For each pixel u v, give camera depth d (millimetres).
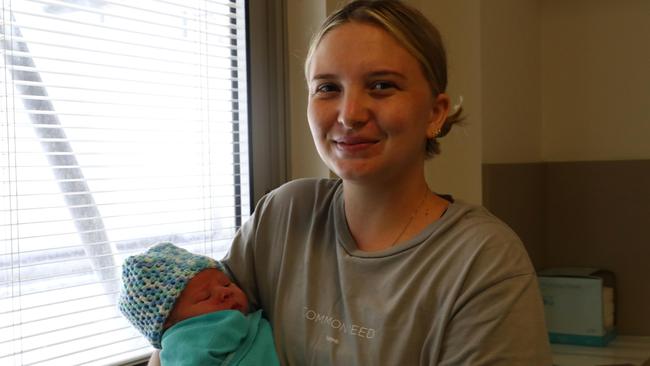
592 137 2262
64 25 1233
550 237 2311
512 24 2148
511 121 2141
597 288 1966
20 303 1165
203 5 1514
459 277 858
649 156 2162
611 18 2213
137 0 1363
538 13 2324
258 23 1632
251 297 1152
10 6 1147
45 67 1205
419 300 880
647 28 2146
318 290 1008
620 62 2203
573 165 2266
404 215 976
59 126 1227
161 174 1431
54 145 1223
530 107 2279
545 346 840
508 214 2072
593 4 2242
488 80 1979
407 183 964
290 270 1062
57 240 1228
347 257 972
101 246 1308
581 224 2254
